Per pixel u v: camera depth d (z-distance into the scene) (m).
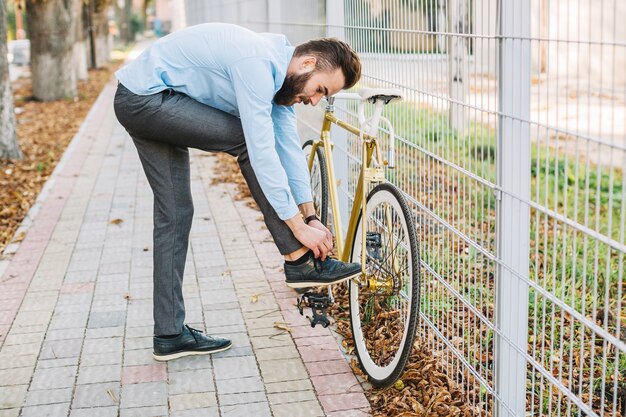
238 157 3.43
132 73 3.34
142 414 3.28
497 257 2.81
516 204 2.69
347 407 3.31
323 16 5.19
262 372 3.65
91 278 5.06
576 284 4.53
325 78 3.24
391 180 4.15
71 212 6.83
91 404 3.38
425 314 3.77
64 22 16.95
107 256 5.53
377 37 4.12
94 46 27.16
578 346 3.70
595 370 3.45
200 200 7.21
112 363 3.77
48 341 4.05
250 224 6.29
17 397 3.45
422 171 3.83
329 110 4.12
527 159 2.61
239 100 3.16
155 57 3.31
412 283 3.16
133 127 3.40
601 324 3.99
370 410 3.29
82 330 4.18
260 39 3.22
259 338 4.03
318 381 3.55
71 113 15.00
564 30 5.32
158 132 3.36
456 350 3.32
